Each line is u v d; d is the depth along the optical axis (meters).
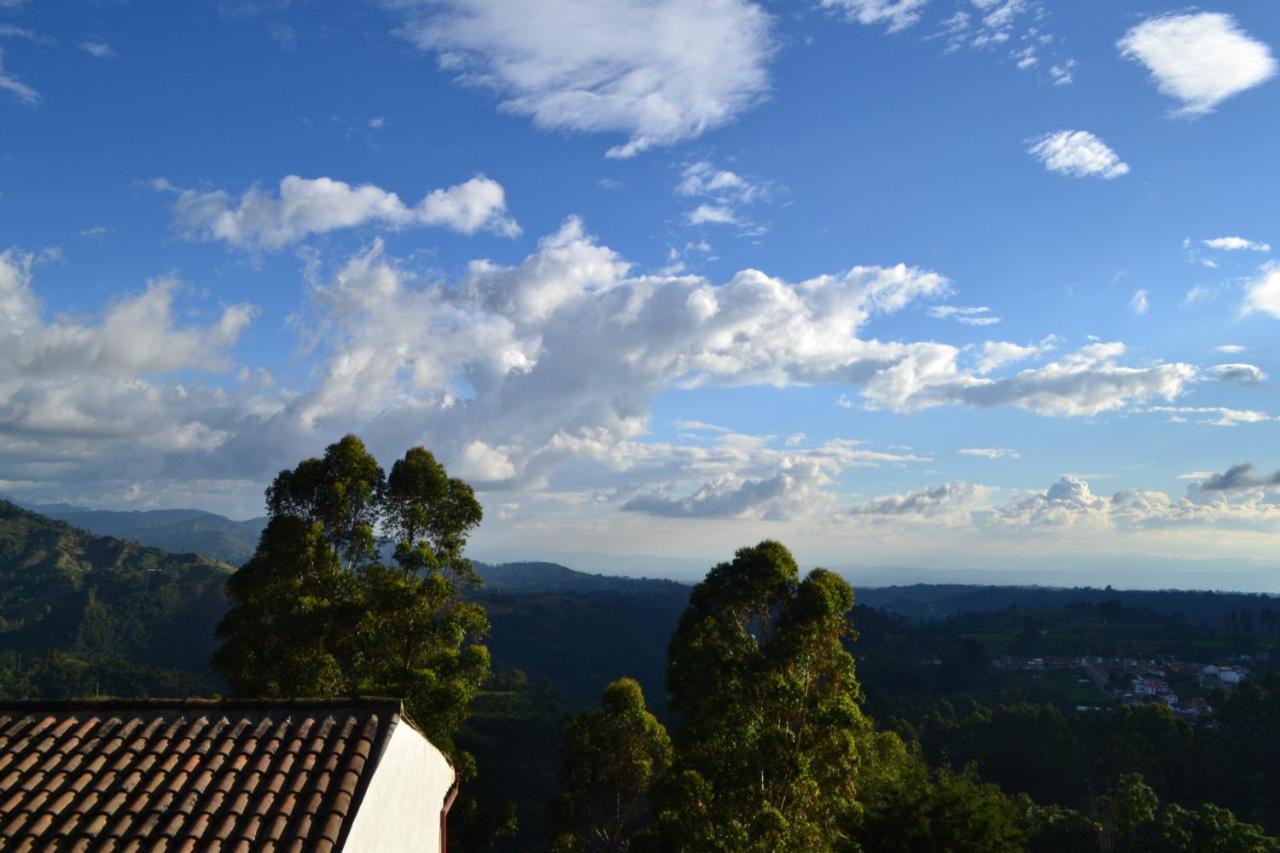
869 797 26.19
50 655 148.25
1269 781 74.56
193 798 9.69
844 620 28.17
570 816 33.81
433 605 27.17
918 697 116.88
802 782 23.16
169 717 11.37
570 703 116.38
